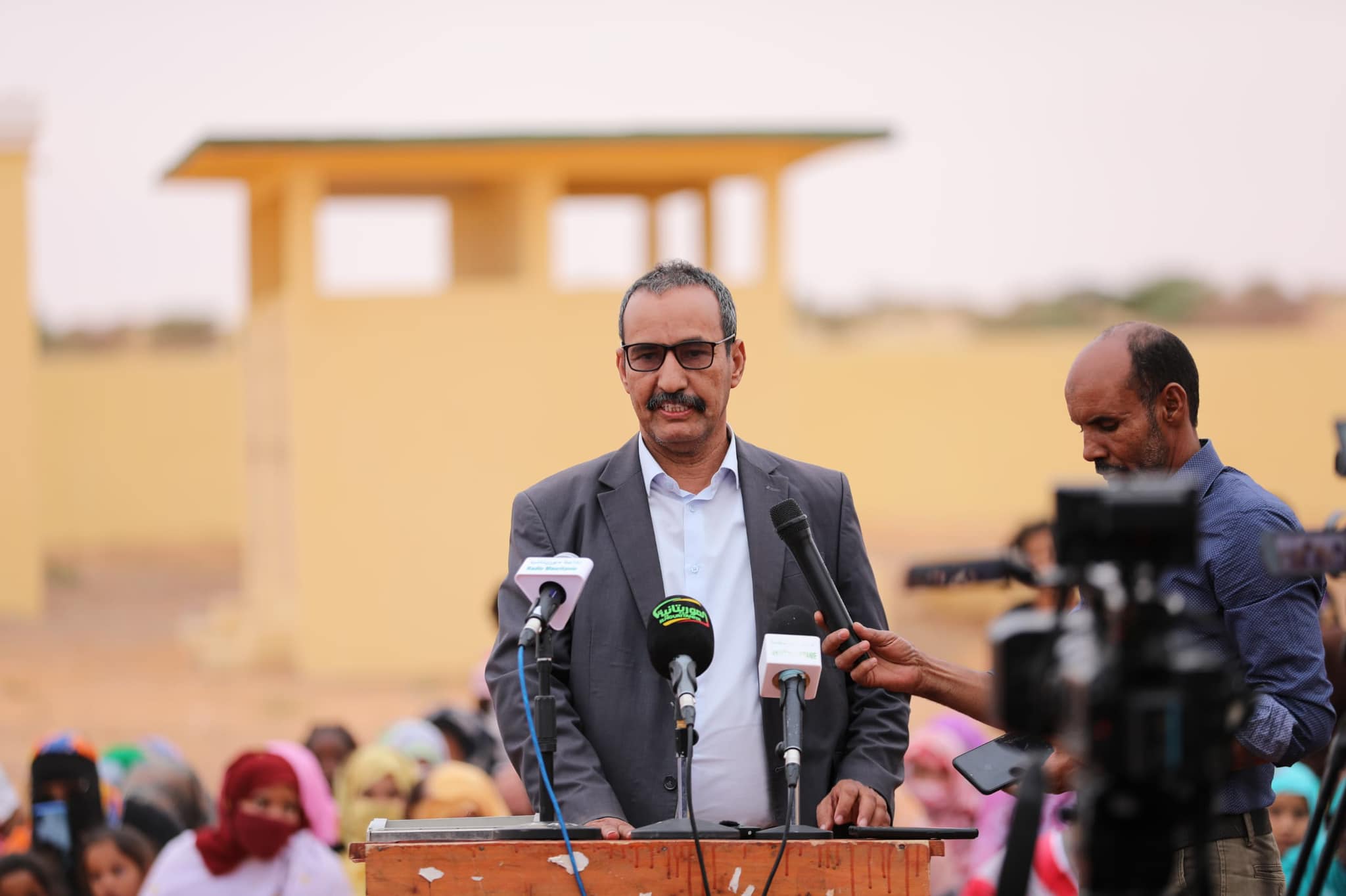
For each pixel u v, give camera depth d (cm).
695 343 1073
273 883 1505
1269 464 8362
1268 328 15288
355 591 4759
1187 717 695
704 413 1080
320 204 4709
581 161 4794
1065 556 729
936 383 9094
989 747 951
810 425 9031
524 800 1759
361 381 4753
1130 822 718
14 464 5897
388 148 4638
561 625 988
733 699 1074
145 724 4225
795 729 966
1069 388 1023
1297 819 1512
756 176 4844
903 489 9062
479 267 5322
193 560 8362
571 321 4844
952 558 848
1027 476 9056
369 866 917
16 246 5750
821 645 998
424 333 4781
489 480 4812
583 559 985
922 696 966
